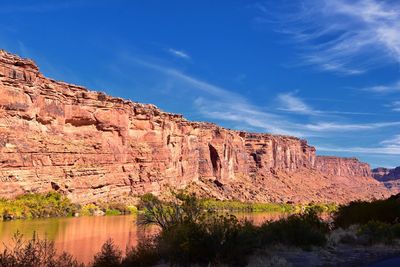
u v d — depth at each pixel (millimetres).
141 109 112688
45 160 71062
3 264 12602
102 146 91812
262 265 13148
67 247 31516
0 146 61219
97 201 80750
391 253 16219
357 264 13773
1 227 42531
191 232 14500
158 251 15414
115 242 34812
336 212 29250
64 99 85125
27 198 61531
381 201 27031
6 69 65688
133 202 89375
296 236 17469
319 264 13852
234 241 14148
